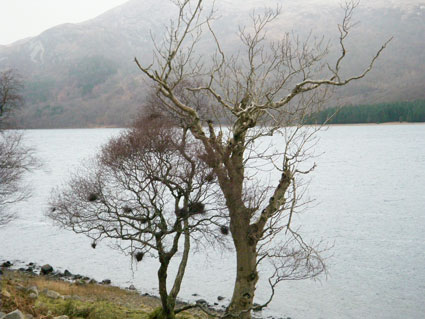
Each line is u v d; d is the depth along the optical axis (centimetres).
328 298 2931
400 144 18200
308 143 19312
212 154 1603
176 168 1927
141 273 3594
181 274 1881
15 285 2017
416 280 3231
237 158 1611
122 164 1995
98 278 3462
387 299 2909
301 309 2764
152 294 3058
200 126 1569
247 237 1592
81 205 2131
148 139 1927
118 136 2300
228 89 1598
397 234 4584
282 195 1622
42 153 15425
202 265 3716
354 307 2786
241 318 1589
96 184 2138
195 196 1952
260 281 3238
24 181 8500
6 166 4391
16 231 5047
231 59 1720
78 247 4384
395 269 3475
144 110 2273
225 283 3306
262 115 1638
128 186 1984
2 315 1323
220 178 1608
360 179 8988
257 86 1647
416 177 9200
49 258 4025
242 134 1586
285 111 1520
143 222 1952
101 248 4341
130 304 2550
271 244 4050
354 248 4053
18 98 4409
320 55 1512
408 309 2750
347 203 6384
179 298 2986
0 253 4178
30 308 1585
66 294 2594
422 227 4878
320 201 6544
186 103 2069
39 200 6756
